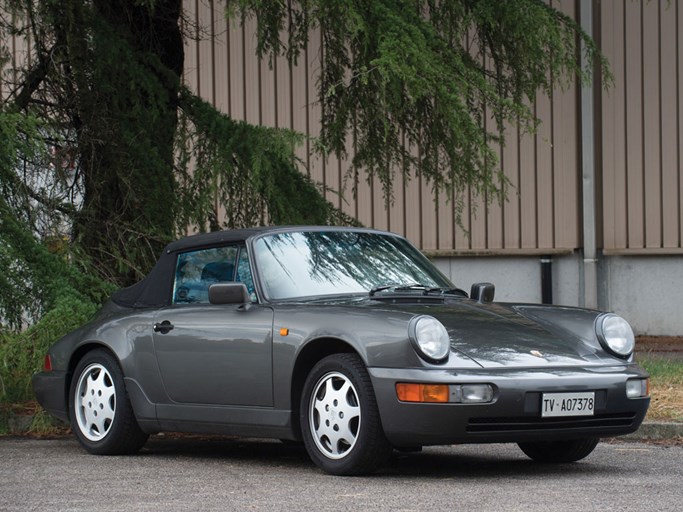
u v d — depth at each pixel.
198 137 12.18
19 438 9.16
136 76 11.81
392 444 6.46
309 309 6.91
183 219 12.06
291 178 12.39
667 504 5.71
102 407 8.09
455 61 10.84
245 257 7.50
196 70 19.59
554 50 11.97
